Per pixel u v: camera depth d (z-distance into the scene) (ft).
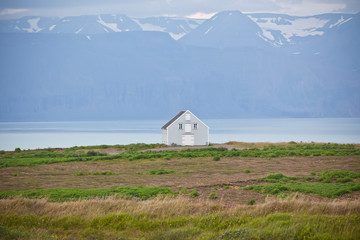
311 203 148.05
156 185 231.71
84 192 195.83
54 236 121.80
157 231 124.26
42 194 192.24
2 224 130.72
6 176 274.77
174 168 309.63
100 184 239.91
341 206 141.08
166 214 140.56
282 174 253.03
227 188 211.82
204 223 129.59
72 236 122.83
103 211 146.20
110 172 282.97
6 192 201.46
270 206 143.74
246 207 147.13
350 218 122.62
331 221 121.19
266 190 197.57
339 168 290.56
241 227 121.08
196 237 117.91
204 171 290.97
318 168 293.64
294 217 127.65
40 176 274.98
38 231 125.49
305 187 203.31
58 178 265.75
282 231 115.14
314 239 109.70
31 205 156.25
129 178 262.47
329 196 183.42
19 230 125.49
